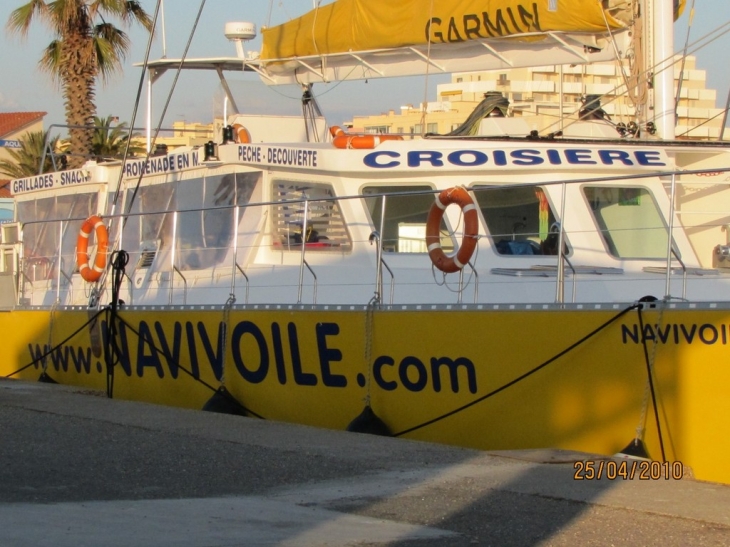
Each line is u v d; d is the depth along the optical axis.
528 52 11.10
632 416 6.89
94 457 7.03
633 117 11.34
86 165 13.41
